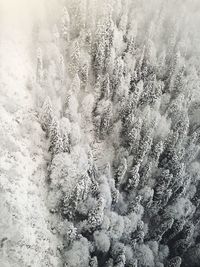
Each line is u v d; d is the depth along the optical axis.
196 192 73.38
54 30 64.06
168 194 64.62
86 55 65.50
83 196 51.53
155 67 72.69
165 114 68.75
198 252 68.19
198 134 72.38
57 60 62.78
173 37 77.25
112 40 66.19
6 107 54.03
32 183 50.88
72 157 53.69
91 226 50.94
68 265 48.03
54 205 51.50
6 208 44.59
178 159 66.75
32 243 45.38
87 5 68.44
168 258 67.81
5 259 41.72
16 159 50.28
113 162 62.84
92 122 63.47
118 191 56.34
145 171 62.19
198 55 81.06
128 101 64.81
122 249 52.06
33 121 55.81
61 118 57.81
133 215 57.44
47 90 59.28
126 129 64.19
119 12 72.19
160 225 63.75
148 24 78.50
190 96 73.75
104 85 63.62
